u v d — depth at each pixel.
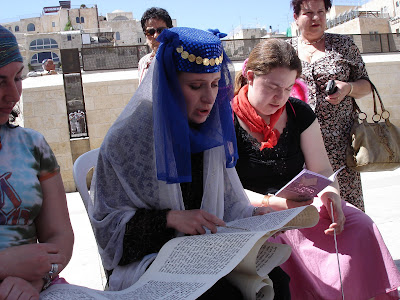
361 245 2.55
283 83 2.53
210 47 2.07
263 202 2.54
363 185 8.23
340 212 2.54
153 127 2.11
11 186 1.72
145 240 2.01
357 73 3.47
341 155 3.37
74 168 2.38
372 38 15.44
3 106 1.70
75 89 12.41
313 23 3.46
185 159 2.08
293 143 2.75
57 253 1.71
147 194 2.14
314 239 2.62
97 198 2.18
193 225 2.00
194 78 2.08
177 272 1.72
